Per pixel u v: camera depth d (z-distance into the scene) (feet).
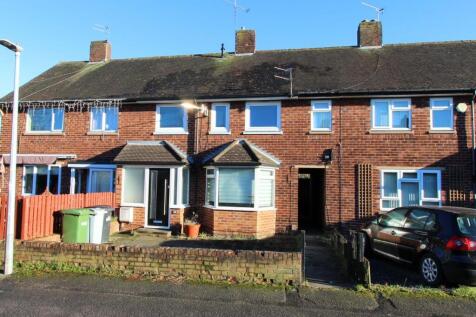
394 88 46.50
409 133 46.26
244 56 63.26
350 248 25.75
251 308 19.85
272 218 47.78
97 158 54.85
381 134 46.98
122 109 54.90
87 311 19.39
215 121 52.03
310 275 26.81
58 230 37.24
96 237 37.78
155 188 49.57
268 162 46.98
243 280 23.68
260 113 50.96
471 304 20.49
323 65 56.08
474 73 47.83
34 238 34.30
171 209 47.88
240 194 46.47
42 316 18.75
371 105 47.73
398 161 46.29
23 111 58.03
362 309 19.84
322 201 50.78
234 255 24.00
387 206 46.19
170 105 53.62
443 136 45.44
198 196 50.78
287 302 20.66
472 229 24.45
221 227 46.06
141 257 24.95
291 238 35.83
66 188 55.42
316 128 49.03
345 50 60.54
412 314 19.26
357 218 46.52
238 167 46.68
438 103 46.19
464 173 44.50
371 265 30.91
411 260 27.12
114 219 47.57
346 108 48.32
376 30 60.23
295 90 49.08
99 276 24.47
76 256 25.84
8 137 58.44
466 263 22.94
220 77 56.44
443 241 24.43
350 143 47.70
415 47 57.98
